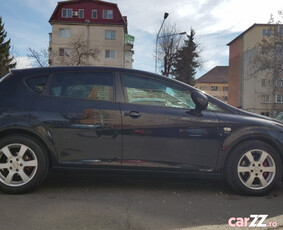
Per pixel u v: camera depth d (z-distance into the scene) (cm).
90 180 445
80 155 372
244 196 387
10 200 351
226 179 388
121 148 374
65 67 398
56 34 4688
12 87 380
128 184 430
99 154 373
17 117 365
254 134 381
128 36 4972
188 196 384
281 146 385
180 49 4241
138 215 318
